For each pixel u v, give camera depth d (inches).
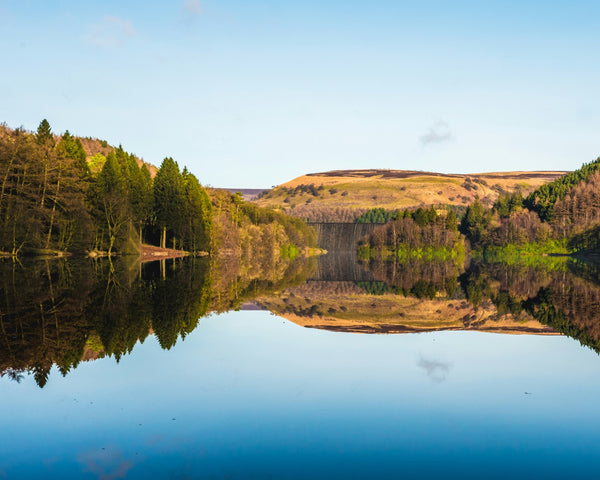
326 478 439.2
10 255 2775.6
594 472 460.8
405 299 1899.6
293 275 3248.0
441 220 7436.0
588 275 3302.2
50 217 2977.4
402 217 7736.2
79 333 936.3
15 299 1348.4
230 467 455.5
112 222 3570.4
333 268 4387.3
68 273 2161.7
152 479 431.5
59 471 443.2
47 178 2950.3
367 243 7810.0
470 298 1916.8
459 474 454.0
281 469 455.2
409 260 6392.7
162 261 3486.7
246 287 2105.1
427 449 502.0
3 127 2901.1
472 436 536.1
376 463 469.7
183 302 1428.4
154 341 906.7
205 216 4584.2
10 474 437.4
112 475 436.8
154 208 4434.1
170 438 513.0
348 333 1131.9
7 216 2682.1
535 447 510.3
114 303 1317.7
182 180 4633.4
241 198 5989.2
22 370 717.9
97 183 3597.4
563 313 1478.8
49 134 3553.2
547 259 6628.9
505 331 1185.4
